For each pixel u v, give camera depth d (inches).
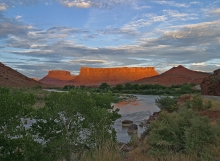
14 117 260.1
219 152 264.2
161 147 298.8
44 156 295.7
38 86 4170.8
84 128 358.0
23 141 261.1
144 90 4227.4
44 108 330.6
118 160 252.8
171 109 833.5
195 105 700.0
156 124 338.0
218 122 402.6
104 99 479.2
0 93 270.7
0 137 249.4
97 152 264.5
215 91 1606.8
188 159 251.6
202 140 289.7
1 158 250.1
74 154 327.6
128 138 646.5
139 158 272.4
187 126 323.0
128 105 1876.2
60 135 330.3
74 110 340.5
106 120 382.6
